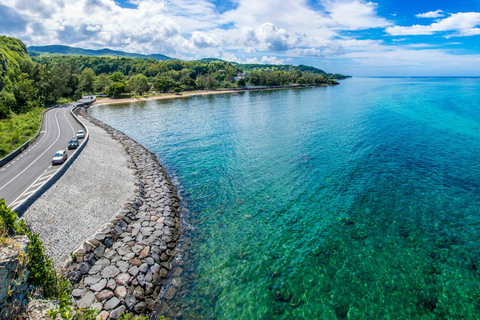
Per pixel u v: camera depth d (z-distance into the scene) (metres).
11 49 158.38
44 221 24.59
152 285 20.88
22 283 14.84
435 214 30.33
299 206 32.84
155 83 194.50
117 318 17.61
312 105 121.12
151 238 25.88
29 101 95.00
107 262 22.23
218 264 23.69
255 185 38.72
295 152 52.25
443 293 20.36
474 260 23.47
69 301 17.52
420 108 104.31
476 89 198.25
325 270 22.77
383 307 19.36
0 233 15.95
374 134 64.69
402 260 23.67
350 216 30.48
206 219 30.69
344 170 42.91
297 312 19.06
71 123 73.25
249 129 74.12
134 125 85.00
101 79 188.62
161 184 38.75
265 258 24.33
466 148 52.38
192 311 19.17
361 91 198.25
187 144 61.50
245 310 19.27
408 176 40.09
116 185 35.41
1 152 44.09
